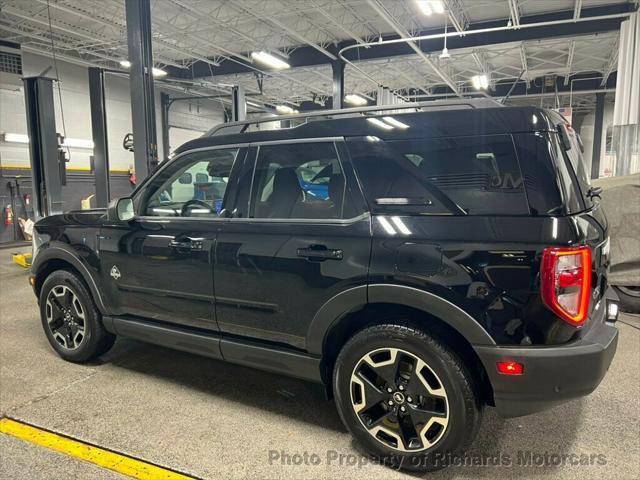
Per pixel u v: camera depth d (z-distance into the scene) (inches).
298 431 97.1
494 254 73.0
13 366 129.5
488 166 76.4
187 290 104.7
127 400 110.0
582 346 72.1
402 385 81.8
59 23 399.5
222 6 367.9
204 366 130.6
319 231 88.3
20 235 415.8
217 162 112.1
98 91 300.0
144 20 232.8
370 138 86.7
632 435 95.5
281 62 455.8
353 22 411.2
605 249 85.6
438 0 307.4
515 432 96.7
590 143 807.1
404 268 79.0
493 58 527.8
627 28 336.5
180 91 649.6
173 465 85.2
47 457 87.5
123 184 550.6
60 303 130.3
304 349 92.0
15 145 428.1
